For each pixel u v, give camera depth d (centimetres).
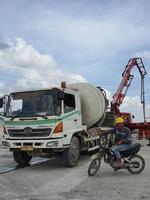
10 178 1234
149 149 2205
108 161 1286
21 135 1433
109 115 1994
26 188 1058
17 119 1445
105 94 1945
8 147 1462
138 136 2739
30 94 1460
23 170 1423
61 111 1422
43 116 1408
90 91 1780
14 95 1490
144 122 2728
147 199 903
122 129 1293
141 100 2961
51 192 995
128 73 3228
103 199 905
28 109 1443
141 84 3066
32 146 1411
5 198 929
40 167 1498
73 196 941
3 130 1492
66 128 1446
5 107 1495
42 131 1403
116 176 1233
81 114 1675
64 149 1442
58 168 1455
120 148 1271
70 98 1523
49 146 1392
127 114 2850
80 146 1576
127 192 981
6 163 1656
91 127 1803
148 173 1288
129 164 1269
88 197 929
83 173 1313
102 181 1145
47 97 1430
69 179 1197
